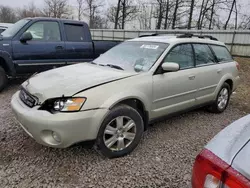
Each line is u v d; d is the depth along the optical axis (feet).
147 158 10.46
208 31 44.09
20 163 9.74
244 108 18.28
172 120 14.97
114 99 9.73
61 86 9.60
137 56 12.67
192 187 5.24
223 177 4.44
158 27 97.76
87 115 9.11
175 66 11.43
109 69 11.72
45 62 20.59
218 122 15.05
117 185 8.68
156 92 11.46
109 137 10.03
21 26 19.72
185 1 89.71
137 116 10.58
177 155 10.82
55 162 9.88
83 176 9.09
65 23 21.72
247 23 80.07
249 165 4.38
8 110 15.39
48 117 8.83
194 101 13.91
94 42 23.29
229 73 16.38
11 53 18.93
